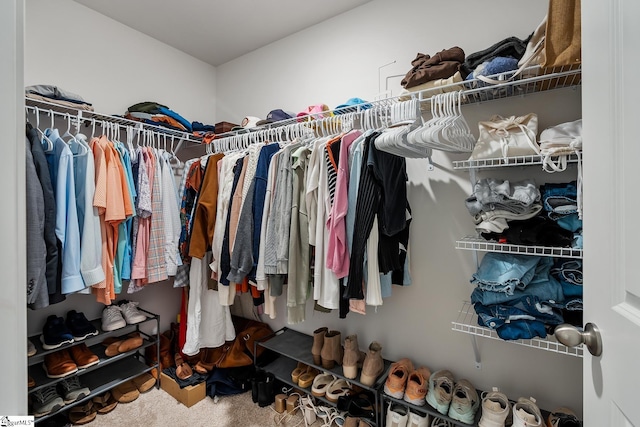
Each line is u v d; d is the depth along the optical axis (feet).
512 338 3.70
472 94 4.58
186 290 7.23
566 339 1.96
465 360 5.16
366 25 6.30
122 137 7.07
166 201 6.35
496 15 4.91
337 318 6.57
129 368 6.48
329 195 4.56
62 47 6.10
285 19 6.89
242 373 6.75
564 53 3.18
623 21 1.63
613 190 1.74
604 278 1.84
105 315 6.22
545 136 3.84
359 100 5.62
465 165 4.75
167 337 7.63
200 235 6.10
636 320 1.50
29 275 4.19
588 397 2.04
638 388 1.48
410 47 5.74
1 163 1.22
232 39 7.75
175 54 8.17
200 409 6.03
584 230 2.09
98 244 5.10
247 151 5.98
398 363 5.30
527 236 3.78
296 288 4.87
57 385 5.54
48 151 4.91
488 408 4.14
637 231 1.52
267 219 5.22
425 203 5.51
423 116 5.57
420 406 4.66
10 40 1.27
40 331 5.78
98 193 5.04
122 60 7.06
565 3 3.19
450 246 5.29
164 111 6.97
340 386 5.61
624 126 1.63
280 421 5.69
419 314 5.59
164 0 6.27
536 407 4.10
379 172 4.18
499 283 3.87
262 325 7.63
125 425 5.54
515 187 4.09
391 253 4.62
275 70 7.83
